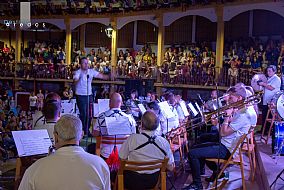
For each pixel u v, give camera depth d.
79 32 20.12
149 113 4.18
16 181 4.36
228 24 16.16
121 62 16.89
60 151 2.45
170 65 15.09
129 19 16.64
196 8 14.42
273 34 14.98
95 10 17.17
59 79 17.97
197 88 14.33
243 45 14.29
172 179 6.05
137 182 4.05
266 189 5.00
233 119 5.18
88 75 7.90
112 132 4.69
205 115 5.76
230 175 6.20
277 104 6.34
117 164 4.65
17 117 11.98
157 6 15.37
